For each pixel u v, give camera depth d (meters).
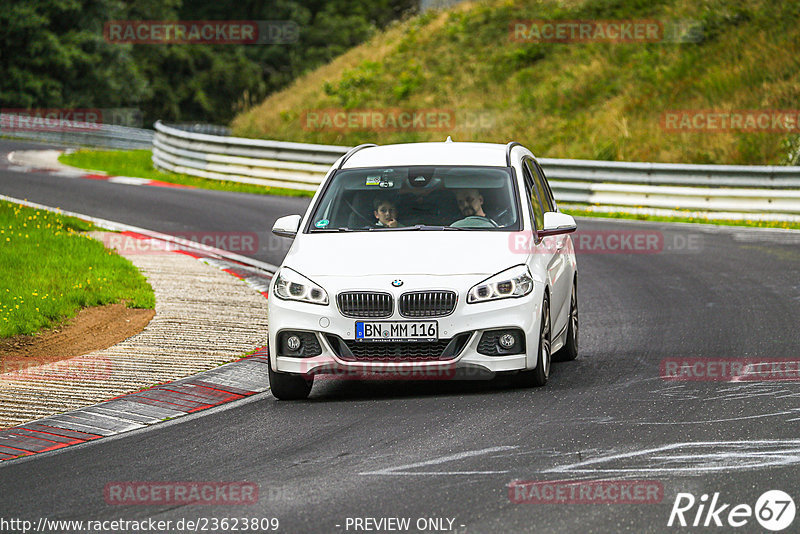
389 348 30.83
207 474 24.09
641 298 49.75
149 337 40.59
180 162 112.38
